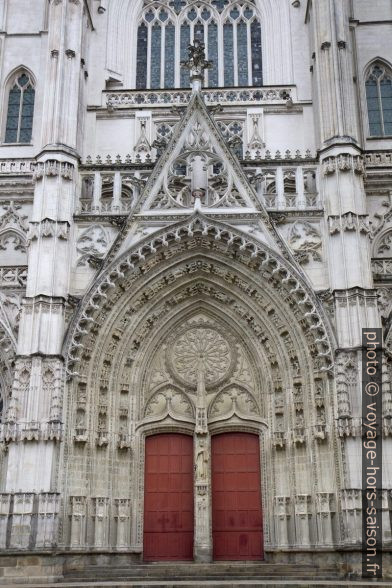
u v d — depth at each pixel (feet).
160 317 109.50
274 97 128.47
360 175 106.22
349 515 87.97
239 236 104.63
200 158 111.14
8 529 87.71
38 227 103.86
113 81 133.39
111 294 104.78
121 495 99.55
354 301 97.60
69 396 98.37
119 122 127.13
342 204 103.50
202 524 97.35
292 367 103.04
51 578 84.48
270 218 105.60
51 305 99.09
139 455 103.30
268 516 99.30
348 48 114.73
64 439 95.55
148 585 76.79
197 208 106.22
